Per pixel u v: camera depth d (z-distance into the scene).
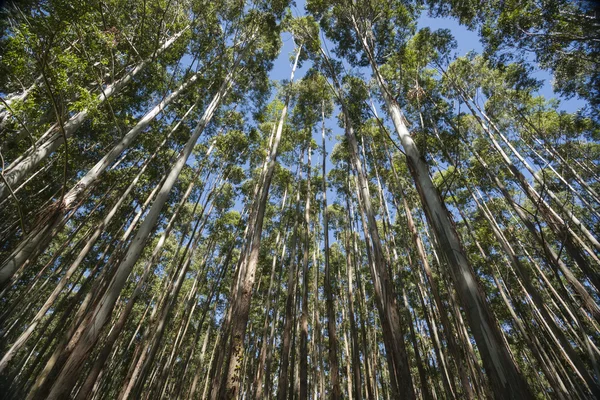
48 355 7.52
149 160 8.46
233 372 4.22
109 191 8.55
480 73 10.14
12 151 6.23
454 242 2.79
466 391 4.46
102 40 5.50
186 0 8.62
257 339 13.17
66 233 10.03
